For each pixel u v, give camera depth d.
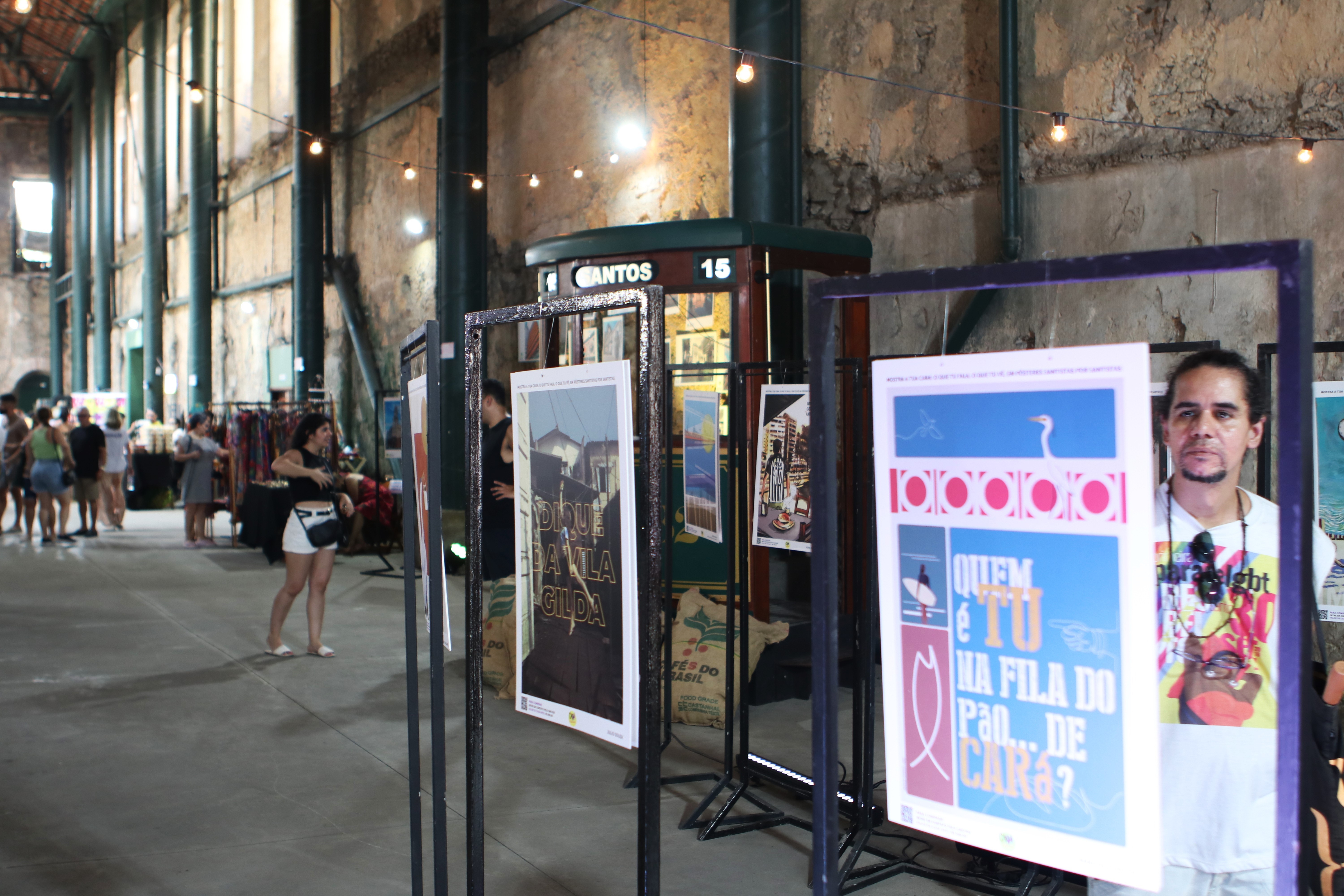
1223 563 2.22
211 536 13.23
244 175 20.28
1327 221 5.26
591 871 3.55
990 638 1.78
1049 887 3.34
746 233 6.37
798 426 4.12
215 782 4.41
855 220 7.91
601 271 6.80
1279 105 5.46
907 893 3.46
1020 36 6.76
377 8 15.36
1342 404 3.79
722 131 9.10
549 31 11.27
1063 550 1.70
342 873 3.49
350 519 11.58
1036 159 6.68
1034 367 1.71
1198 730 2.24
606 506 2.46
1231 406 2.20
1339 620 3.82
